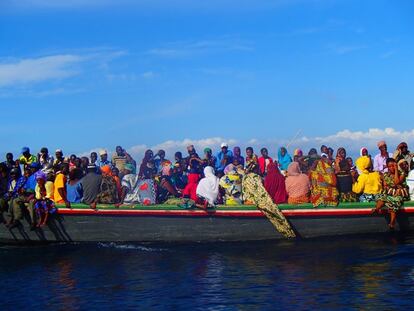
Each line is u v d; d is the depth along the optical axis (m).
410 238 14.39
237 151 19.20
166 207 15.10
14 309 9.24
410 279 10.09
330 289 9.70
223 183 15.63
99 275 11.50
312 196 15.13
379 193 15.22
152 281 10.84
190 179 15.85
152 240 15.22
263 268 11.60
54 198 15.61
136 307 9.13
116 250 14.23
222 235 15.13
